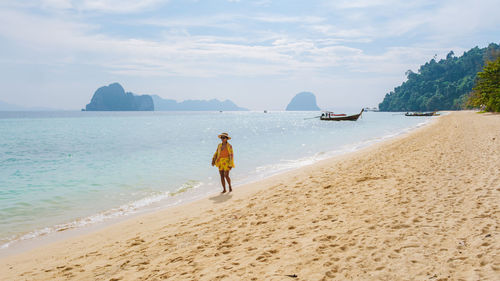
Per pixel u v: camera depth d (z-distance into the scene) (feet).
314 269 12.09
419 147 50.14
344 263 12.31
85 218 24.23
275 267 12.68
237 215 21.76
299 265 12.60
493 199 18.80
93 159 58.29
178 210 25.02
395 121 219.41
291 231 17.06
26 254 17.65
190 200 28.50
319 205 21.81
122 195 31.04
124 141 97.71
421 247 13.05
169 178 38.70
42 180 39.01
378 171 32.14
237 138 100.37
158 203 28.04
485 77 201.16
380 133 105.29
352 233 15.44
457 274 10.64
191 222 21.27
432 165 32.37
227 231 18.45
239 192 29.78
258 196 26.99
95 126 204.33
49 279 14.03
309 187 28.30
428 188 22.93
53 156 64.44
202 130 157.99
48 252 17.75
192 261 14.46
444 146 48.06
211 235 18.03
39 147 82.79
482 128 80.69
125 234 19.99
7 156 65.41
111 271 14.32
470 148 43.06
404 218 16.84
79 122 269.23
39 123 248.73
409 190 22.82
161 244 17.38
